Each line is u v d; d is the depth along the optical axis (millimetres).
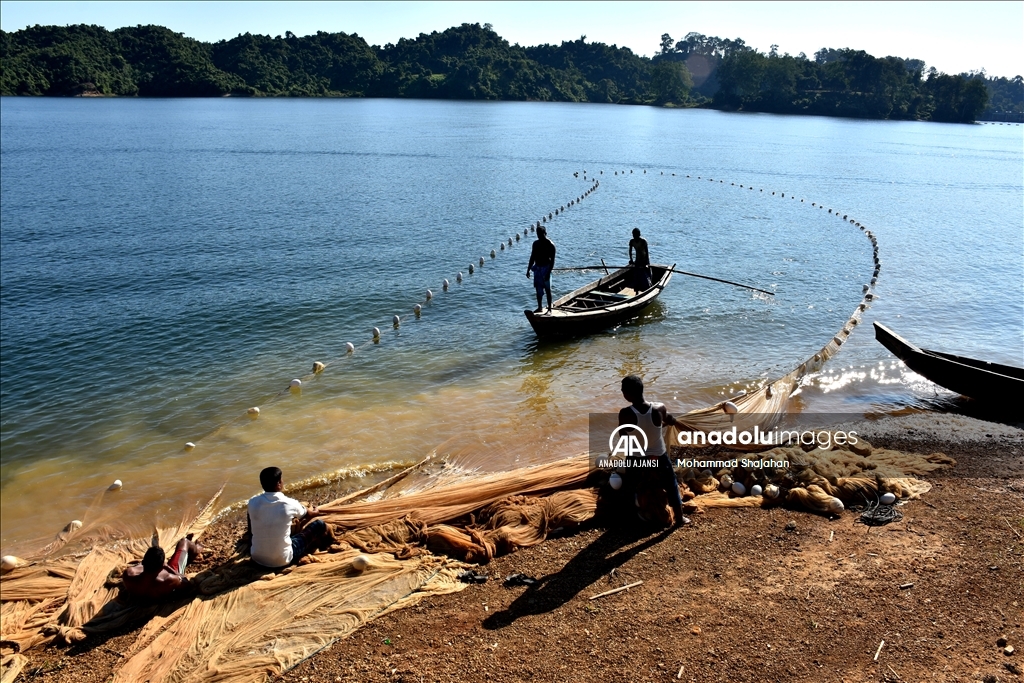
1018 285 23188
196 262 26922
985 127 160250
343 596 7551
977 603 7051
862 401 14047
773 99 174875
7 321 20266
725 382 15195
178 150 68500
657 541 8406
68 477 11852
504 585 7695
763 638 6598
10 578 8891
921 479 10016
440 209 39219
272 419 13789
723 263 26906
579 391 14812
